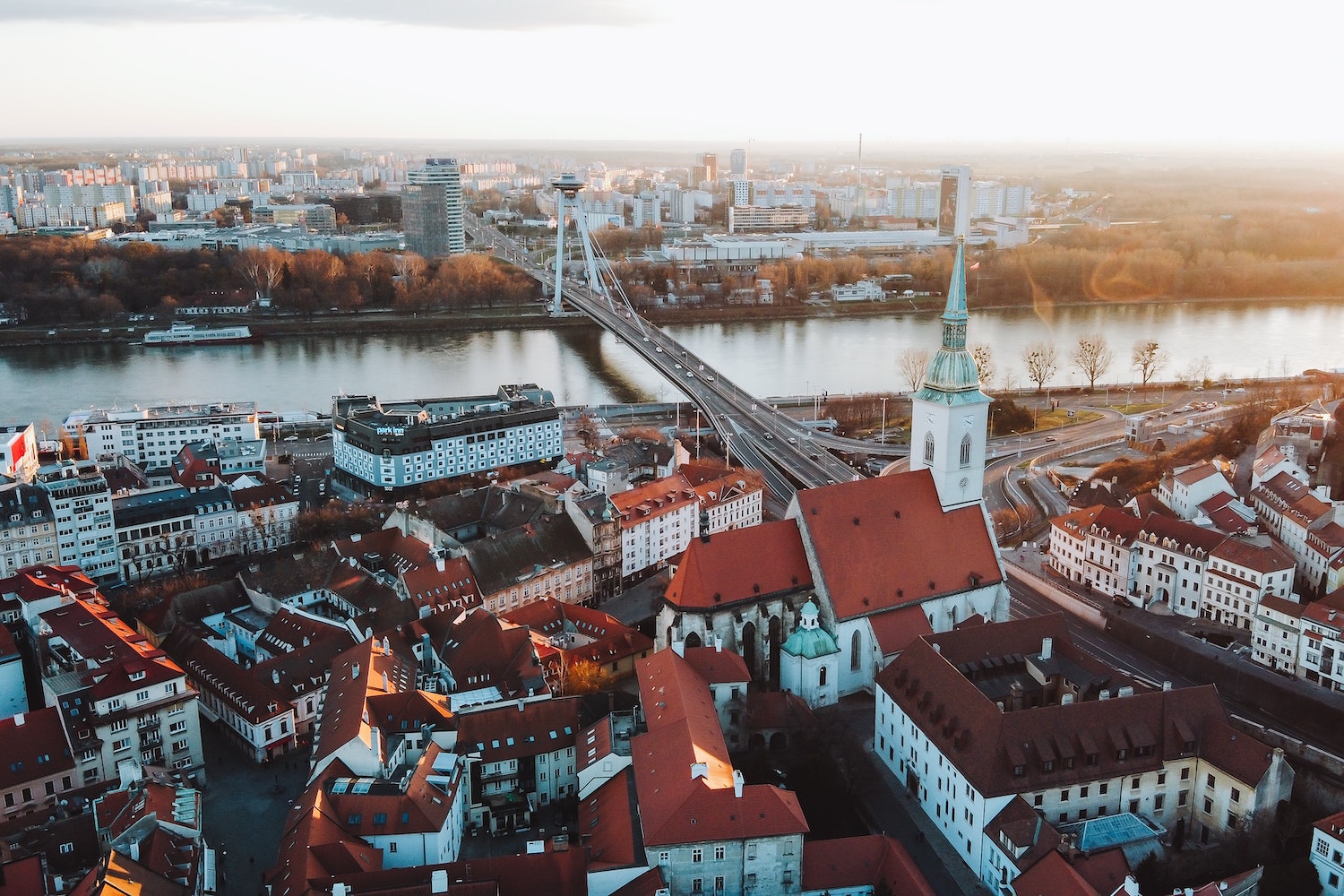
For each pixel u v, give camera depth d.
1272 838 183.62
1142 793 194.75
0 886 163.88
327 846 171.12
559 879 172.50
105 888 158.38
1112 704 196.12
